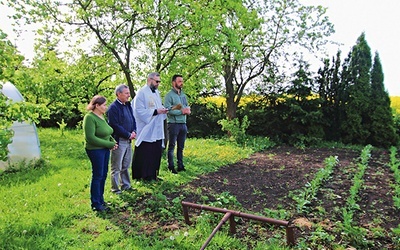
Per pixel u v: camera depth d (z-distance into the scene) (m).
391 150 11.46
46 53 10.55
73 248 3.95
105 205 5.42
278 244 4.13
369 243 4.23
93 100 5.25
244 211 5.38
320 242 4.23
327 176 7.62
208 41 9.51
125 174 6.39
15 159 8.05
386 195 6.41
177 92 7.68
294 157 10.45
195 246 4.06
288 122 13.59
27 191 6.11
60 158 9.36
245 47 14.10
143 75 10.63
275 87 14.20
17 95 8.39
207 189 6.64
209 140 13.64
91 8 9.70
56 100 11.55
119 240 4.26
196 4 9.60
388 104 12.97
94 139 5.12
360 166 8.42
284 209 5.55
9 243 3.99
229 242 4.16
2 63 4.59
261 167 8.86
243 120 13.33
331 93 13.60
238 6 10.09
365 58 13.07
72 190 6.26
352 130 13.07
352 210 5.46
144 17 9.54
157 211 5.23
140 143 6.81
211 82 11.45
